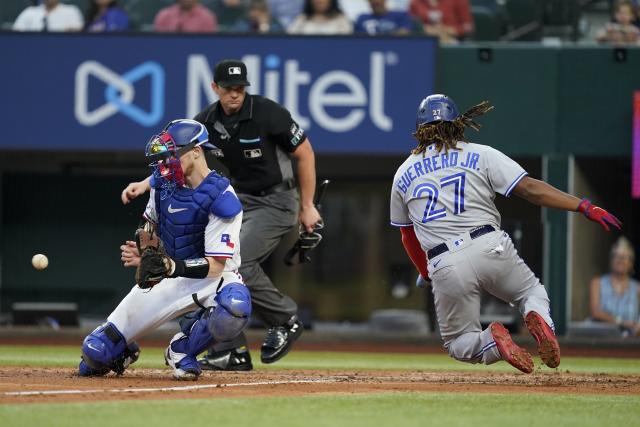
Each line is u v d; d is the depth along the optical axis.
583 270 54.41
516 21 58.72
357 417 17.84
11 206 59.38
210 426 16.38
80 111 52.41
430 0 56.53
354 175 59.19
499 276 24.27
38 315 53.19
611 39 55.69
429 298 53.59
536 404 20.41
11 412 17.56
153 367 30.08
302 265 59.69
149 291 23.75
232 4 58.91
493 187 24.31
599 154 52.56
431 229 24.39
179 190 23.08
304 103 51.56
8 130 52.59
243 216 29.52
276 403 19.61
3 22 57.72
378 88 51.34
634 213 57.28
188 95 51.91
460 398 21.23
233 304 23.06
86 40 52.31
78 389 21.50
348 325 59.00
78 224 59.44
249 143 28.88
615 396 22.52
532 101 52.69
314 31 54.25
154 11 59.47
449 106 24.88
